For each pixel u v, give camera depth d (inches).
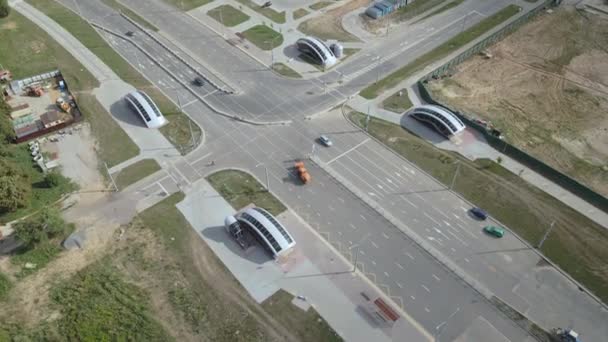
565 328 2842.0
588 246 3260.3
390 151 4018.2
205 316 2886.3
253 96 4623.5
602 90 4616.1
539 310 2930.6
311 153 4010.8
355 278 3097.9
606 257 3193.9
